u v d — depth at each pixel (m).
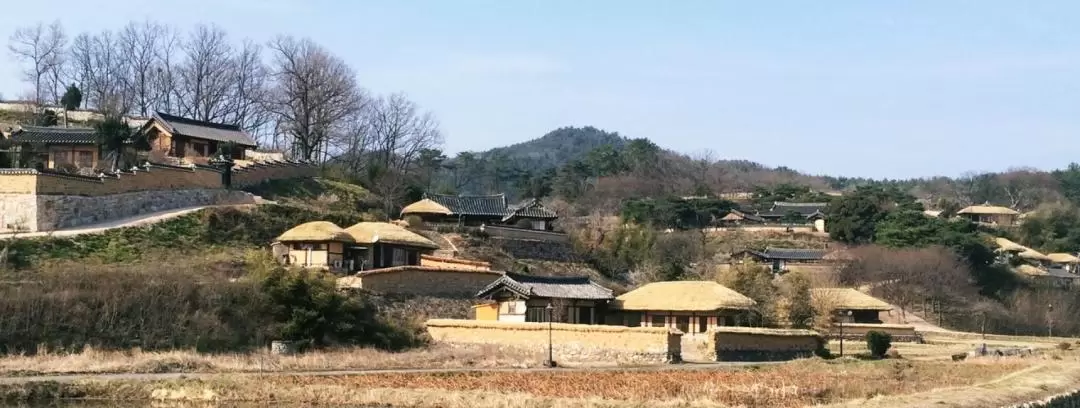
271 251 83.69
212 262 78.12
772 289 91.69
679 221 167.00
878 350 78.88
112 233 80.06
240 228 87.81
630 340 66.25
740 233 161.00
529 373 55.88
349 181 118.56
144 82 132.12
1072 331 129.25
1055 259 163.00
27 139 95.56
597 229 117.69
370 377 52.09
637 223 133.75
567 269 104.75
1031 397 51.91
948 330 118.00
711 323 78.94
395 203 115.56
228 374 53.41
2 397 45.41
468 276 84.12
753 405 45.56
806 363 66.50
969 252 140.38
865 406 44.44
